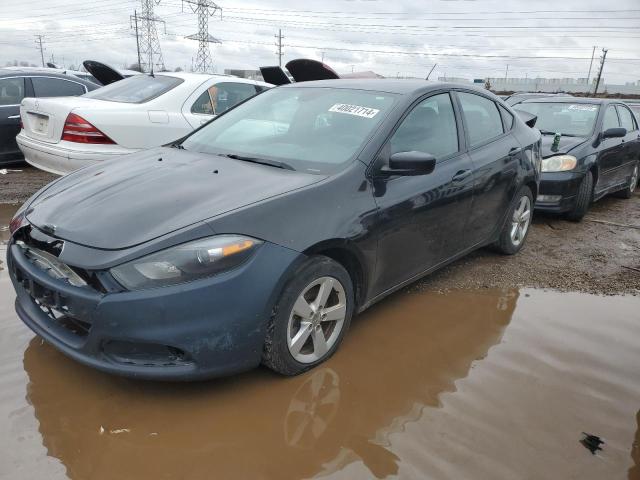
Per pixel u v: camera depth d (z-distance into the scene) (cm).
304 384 279
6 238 473
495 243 479
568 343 337
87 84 821
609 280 445
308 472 220
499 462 230
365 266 307
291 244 262
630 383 295
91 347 242
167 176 304
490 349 326
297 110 378
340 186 295
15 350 297
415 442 240
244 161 332
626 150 747
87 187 299
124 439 234
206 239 242
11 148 733
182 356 244
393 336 336
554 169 604
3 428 236
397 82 393
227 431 242
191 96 624
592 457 235
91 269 234
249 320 249
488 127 440
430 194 347
